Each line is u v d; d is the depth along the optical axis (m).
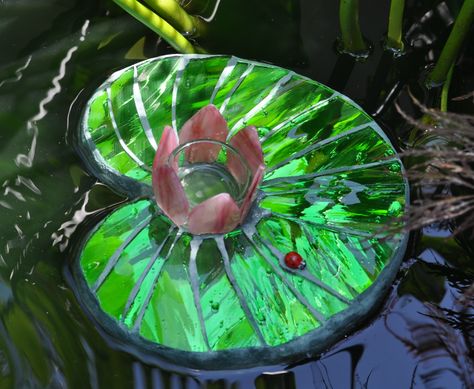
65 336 0.78
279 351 0.76
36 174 0.86
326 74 0.94
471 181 0.85
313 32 0.97
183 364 0.77
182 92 0.88
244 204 0.78
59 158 0.86
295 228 0.80
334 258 0.79
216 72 0.90
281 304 0.77
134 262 0.79
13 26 0.95
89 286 0.79
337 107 0.88
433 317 0.80
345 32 0.94
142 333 0.76
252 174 0.80
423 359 0.78
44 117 0.89
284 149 0.85
